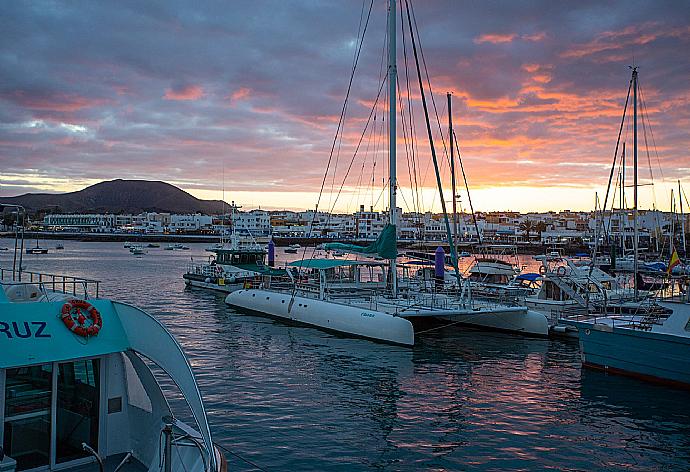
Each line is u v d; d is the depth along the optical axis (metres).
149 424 8.13
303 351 23.06
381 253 28.02
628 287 36.38
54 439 7.55
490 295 31.28
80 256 103.12
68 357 7.56
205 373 19.45
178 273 66.38
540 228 186.62
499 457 12.58
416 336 26.80
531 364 21.30
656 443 13.49
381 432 14.00
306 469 11.82
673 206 58.28
